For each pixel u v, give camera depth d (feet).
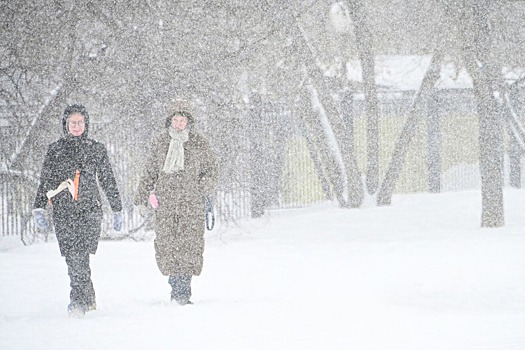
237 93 95.76
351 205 125.80
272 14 97.91
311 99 125.90
